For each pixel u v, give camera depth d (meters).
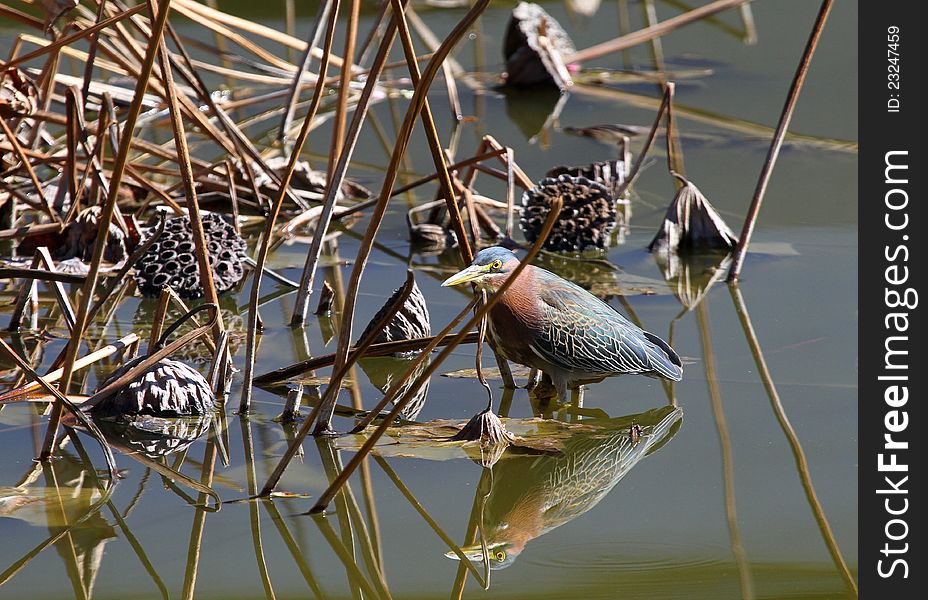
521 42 23.48
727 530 7.93
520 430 9.41
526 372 10.93
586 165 18.00
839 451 9.16
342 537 7.78
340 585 7.15
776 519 8.08
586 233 14.66
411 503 8.29
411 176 18.06
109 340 11.36
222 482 8.52
